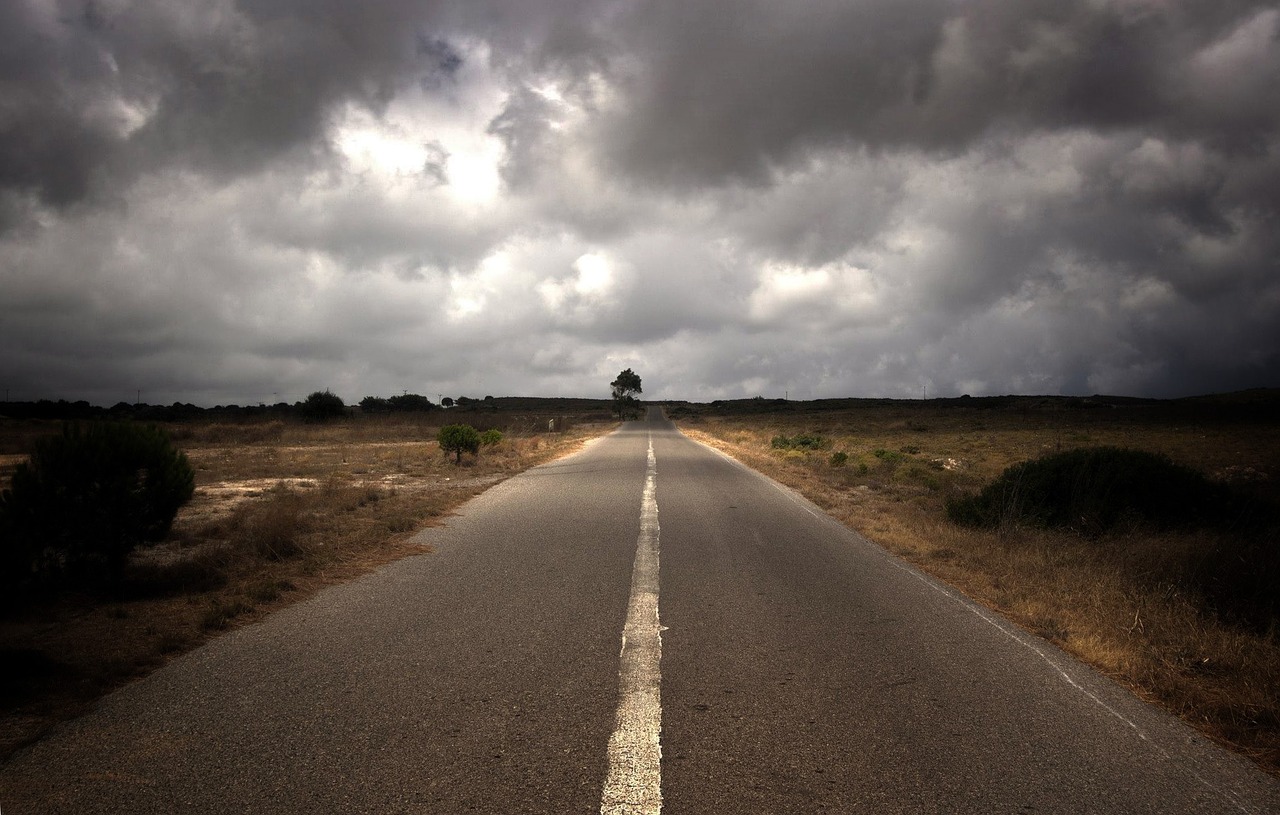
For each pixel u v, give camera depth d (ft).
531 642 14.94
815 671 13.52
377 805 8.40
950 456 99.96
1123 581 20.98
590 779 9.09
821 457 89.40
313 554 23.68
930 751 10.19
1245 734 11.22
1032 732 10.99
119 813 8.19
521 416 281.13
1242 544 23.27
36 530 18.45
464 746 10.00
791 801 8.64
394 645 14.66
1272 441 110.42
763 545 27.32
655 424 231.71
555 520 32.50
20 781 8.88
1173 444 109.81
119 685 12.30
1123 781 9.50
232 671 13.03
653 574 21.81
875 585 21.04
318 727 10.59
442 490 43.60
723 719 11.13
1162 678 13.43
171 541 27.09
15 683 12.06
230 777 9.04
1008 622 17.40
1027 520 32.40
